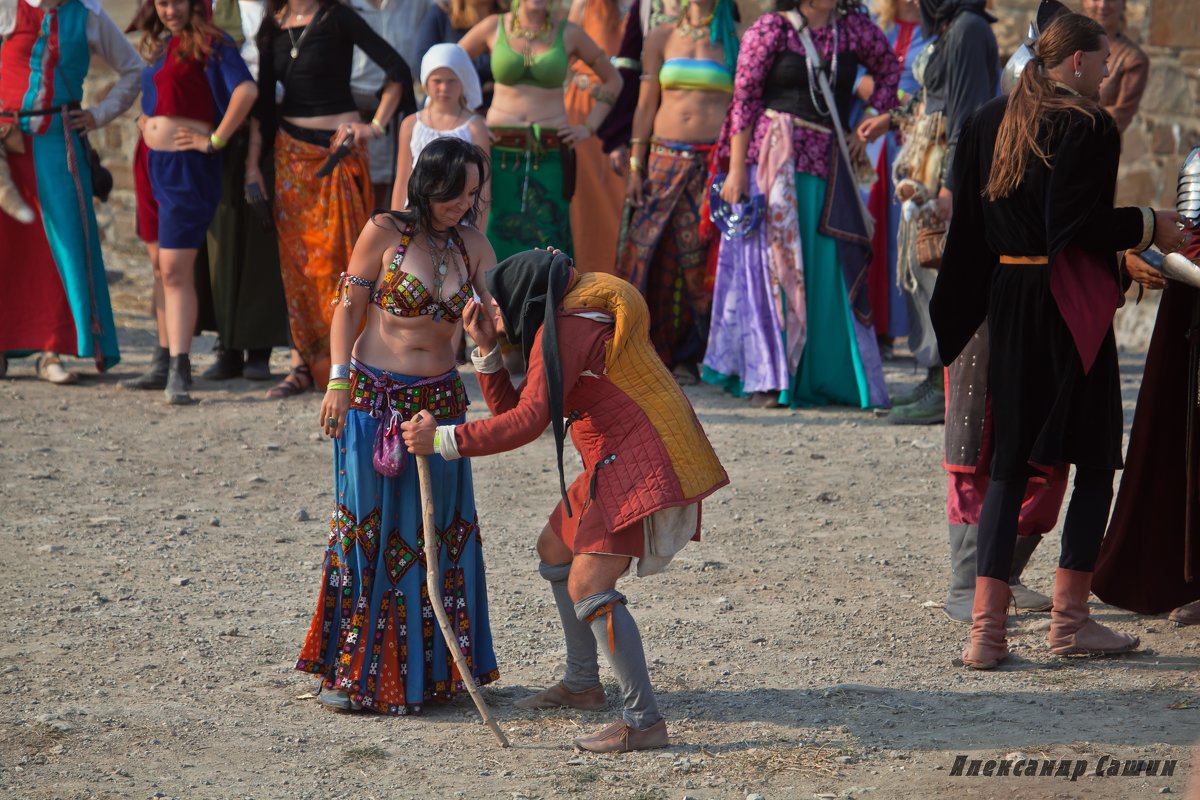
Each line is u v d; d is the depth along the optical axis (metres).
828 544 12.75
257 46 18.22
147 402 18.44
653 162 19.22
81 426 17.02
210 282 19.81
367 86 19.88
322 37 17.89
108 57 18.67
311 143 18.08
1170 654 9.92
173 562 12.10
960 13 13.70
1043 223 9.24
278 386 19.00
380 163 20.06
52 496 14.07
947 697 9.12
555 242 19.52
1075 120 9.03
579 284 8.27
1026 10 25.98
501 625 10.70
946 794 7.49
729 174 18.20
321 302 18.31
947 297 9.97
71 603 10.98
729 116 18.17
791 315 18.11
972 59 13.45
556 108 19.38
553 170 19.38
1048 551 12.48
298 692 9.34
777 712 8.89
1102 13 17.73
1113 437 9.45
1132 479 10.41
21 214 18.22
